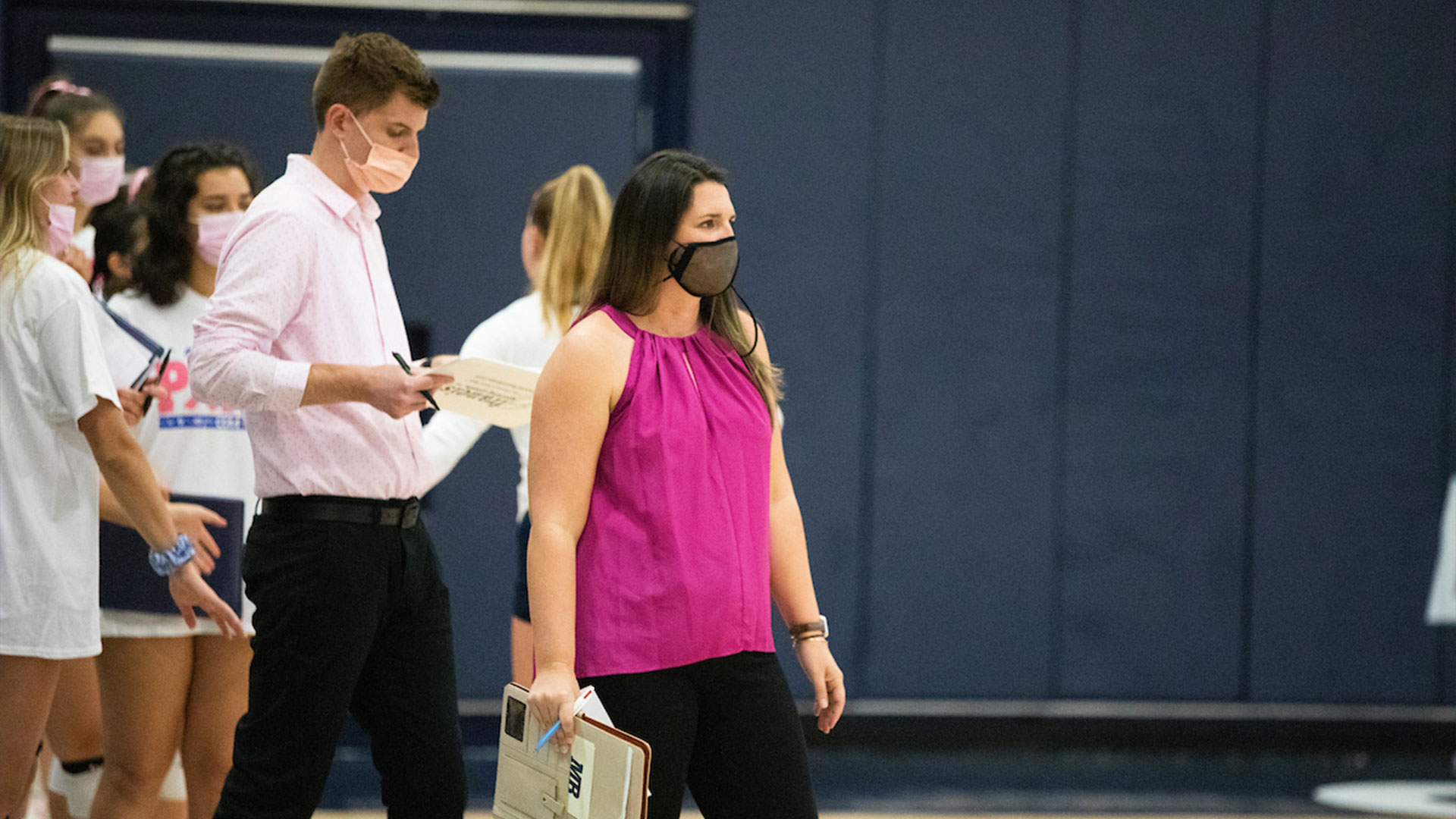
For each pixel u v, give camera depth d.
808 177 20.17
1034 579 20.61
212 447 10.84
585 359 7.80
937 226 20.39
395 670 9.38
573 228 12.23
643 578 7.77
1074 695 20.67
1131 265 20.64
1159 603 20.73
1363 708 20.94
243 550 10.48
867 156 20.25
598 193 12.39
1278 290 20.81
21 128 9.30
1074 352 20.61
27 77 19.39
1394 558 20.95
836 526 20.33
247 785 8.80
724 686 8.01
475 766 18.67
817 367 20.25
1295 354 20.84
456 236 19.92
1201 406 20.77
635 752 6.83
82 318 9.22
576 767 7.23
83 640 9.36
